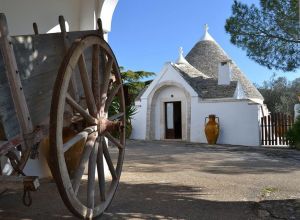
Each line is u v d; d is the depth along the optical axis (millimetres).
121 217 4215
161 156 11219
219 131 18047
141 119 20688
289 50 15258
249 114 17328
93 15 7066
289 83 42156
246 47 15781
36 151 3227
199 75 21469
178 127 20344
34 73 3303
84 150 3604
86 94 3699
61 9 6766
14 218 4113
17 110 3059
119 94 4684
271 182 6617
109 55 4246
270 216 4301
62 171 3031
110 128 4059
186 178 6953
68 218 4145
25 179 2662
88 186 3666
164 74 20188
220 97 18828
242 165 9305
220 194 5512
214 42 27922
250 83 24812
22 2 6047
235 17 15789
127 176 6988
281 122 17094
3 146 2871
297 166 9203
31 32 6215
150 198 5172
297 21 14531
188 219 4191
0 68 2924
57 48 3641
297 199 5160
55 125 3002
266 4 15070
